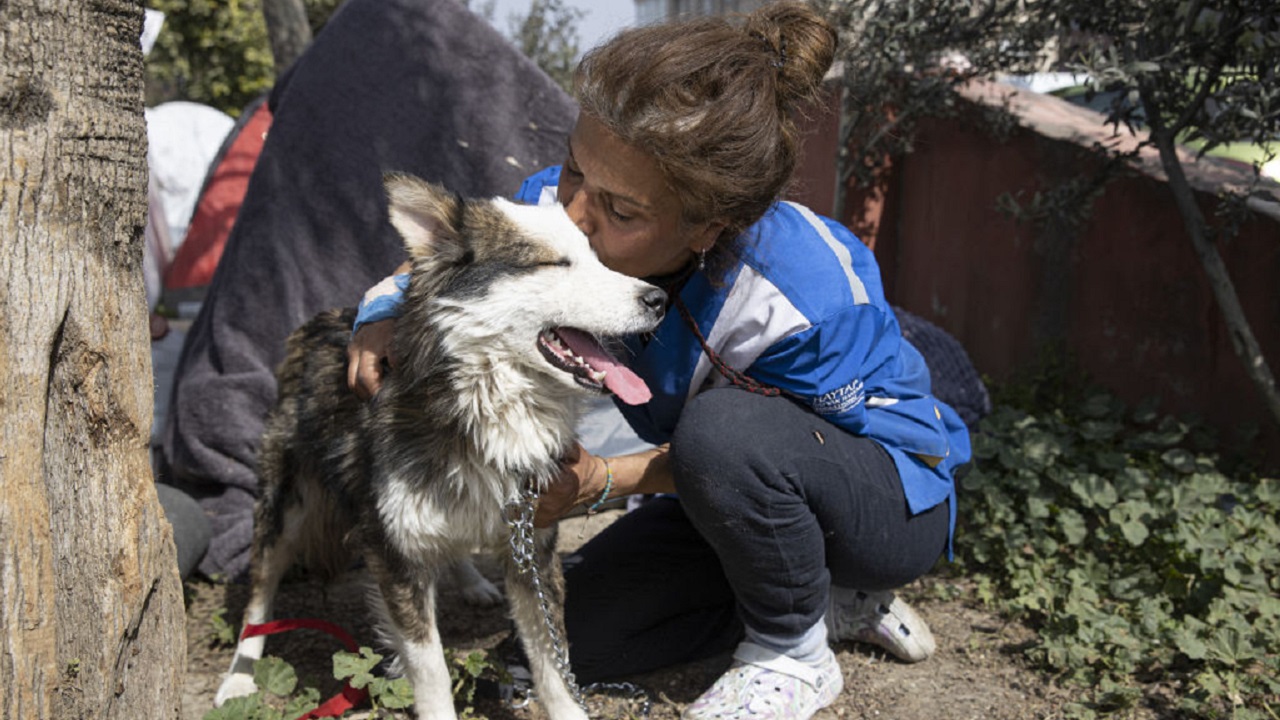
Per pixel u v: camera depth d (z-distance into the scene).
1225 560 3.26
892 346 2.81
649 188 2.22
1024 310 5.51
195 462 3.95
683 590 2.99
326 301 4.23
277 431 3.16
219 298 4.19
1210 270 4.04
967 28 4.59
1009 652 3.14
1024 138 5.32
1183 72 3.98
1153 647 2.98
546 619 2.55
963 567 3.71
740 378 2.59
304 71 4.36
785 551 2.55
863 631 3.11
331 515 3.14
